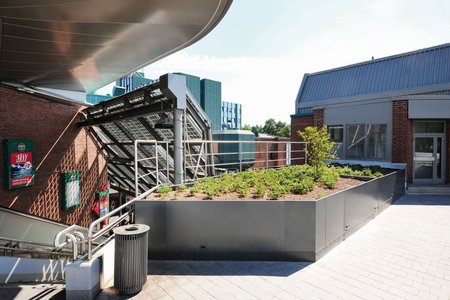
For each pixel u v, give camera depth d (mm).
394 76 16281
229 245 5320
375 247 5953
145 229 4352
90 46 6422
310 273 4812
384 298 4059
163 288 4344
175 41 6371
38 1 4180
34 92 10641
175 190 6996
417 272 4840
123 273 4121
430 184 12547
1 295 4910
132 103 9242
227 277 4680
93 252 4543
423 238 6477
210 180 8078
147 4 4504
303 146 17469
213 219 5320
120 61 7793
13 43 6000
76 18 4887
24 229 10977
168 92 7285
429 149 12875
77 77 9500
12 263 7332
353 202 6852
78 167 13812
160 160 11023
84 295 3949
